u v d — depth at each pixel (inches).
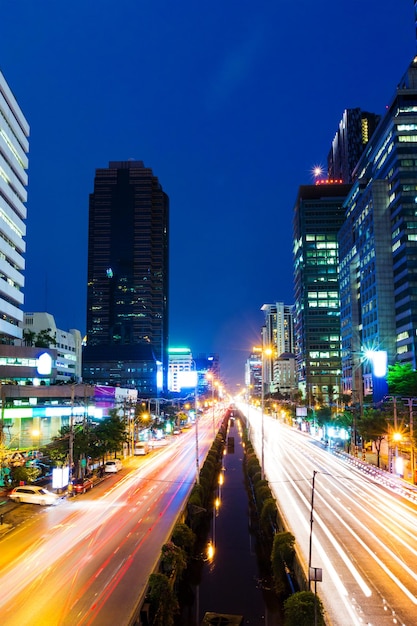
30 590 1165.7
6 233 4338.1
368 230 6889.8
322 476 2883.9
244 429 5767.7
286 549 1342.3
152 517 1867.6
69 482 2359.7
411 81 6707.7
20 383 3954.2
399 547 1512.1
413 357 5767.7
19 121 4694.9
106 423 3238.2
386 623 1019.9
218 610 1284.4
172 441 5128.0
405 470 2866.6
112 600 1104.2
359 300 7790.4
